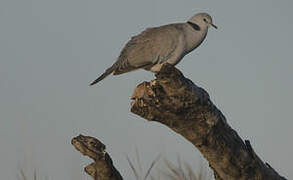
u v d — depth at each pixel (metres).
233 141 10.08
